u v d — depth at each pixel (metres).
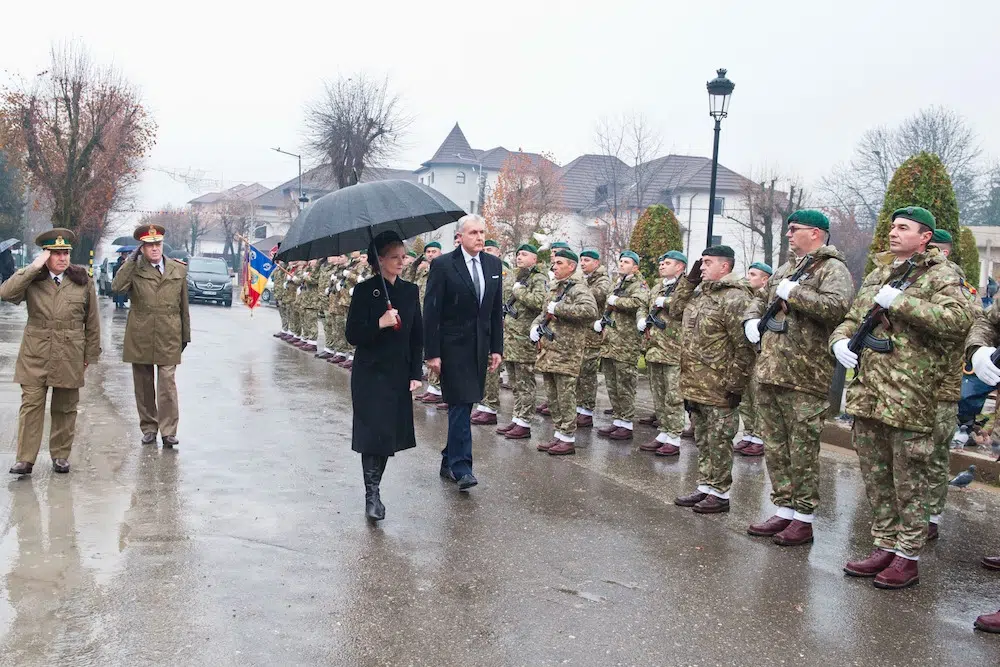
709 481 6.21
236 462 7.05
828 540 5.61
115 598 4.22
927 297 4.59
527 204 37.66
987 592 4.78
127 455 7.15
